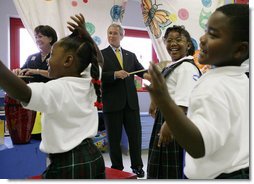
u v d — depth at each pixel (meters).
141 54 3.90
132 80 2.38
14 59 3.22
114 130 2.25
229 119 0.52
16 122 1.25
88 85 0.89
